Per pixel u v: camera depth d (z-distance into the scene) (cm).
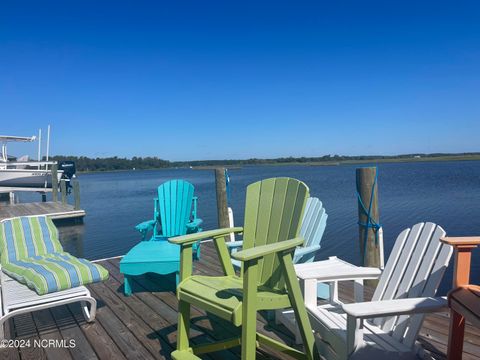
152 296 337
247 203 263
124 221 1203
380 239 342
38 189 1409
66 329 273
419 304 167
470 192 1780
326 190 2088
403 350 183
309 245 308
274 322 279
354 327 174
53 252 339
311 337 203
